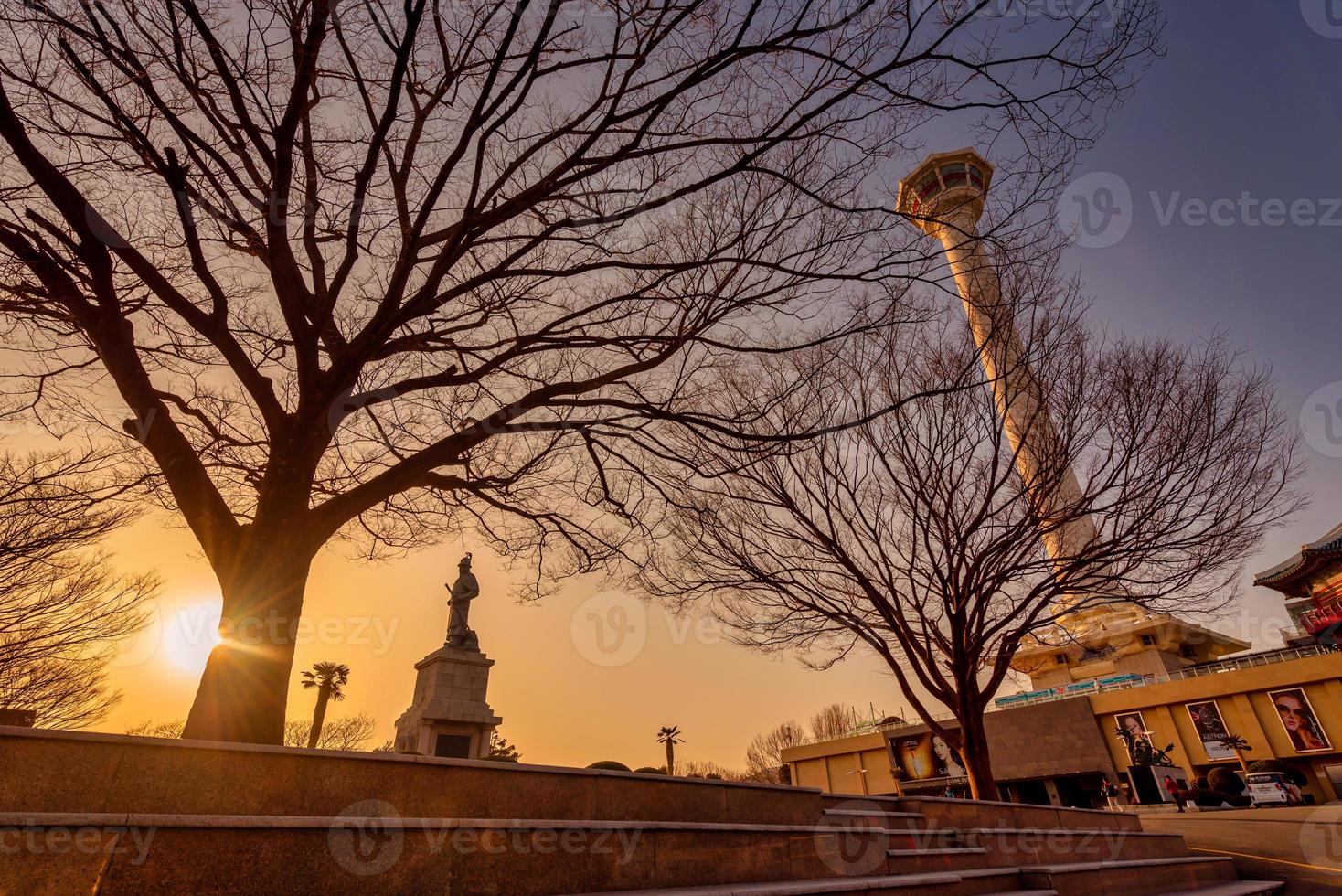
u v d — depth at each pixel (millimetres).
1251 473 11484
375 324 6172
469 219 6051
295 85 5422
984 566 12938
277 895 3617
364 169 5691
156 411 5945
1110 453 11633
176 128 5773
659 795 5602
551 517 9086
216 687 5164
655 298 7438
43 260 5766
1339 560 33031
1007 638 13156
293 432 6203
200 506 5902
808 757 49906
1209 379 11633
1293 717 30000
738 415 7980
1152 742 33219
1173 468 11359
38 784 3381
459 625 22422
